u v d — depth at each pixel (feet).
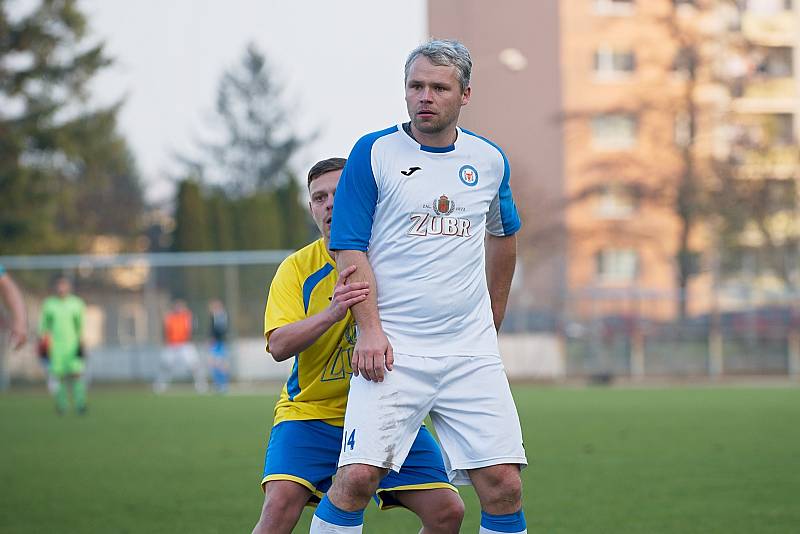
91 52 384.68
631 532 68.64
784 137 543.39
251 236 409.28
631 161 440.86
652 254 518.78
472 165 44.24
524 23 542.16
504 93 545.44
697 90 436.76
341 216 43.83
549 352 285.64
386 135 43.91
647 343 288.92
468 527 71.61
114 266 276.82
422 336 43.75
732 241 429.79
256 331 276.21
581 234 450.71
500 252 48.24
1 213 374.22
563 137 511.40
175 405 201.67
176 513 77.92
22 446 126.93
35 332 273.13
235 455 115.44
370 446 43.16
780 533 68.03
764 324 293.43
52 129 377.30
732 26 431.43
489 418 44.11
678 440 126.00
